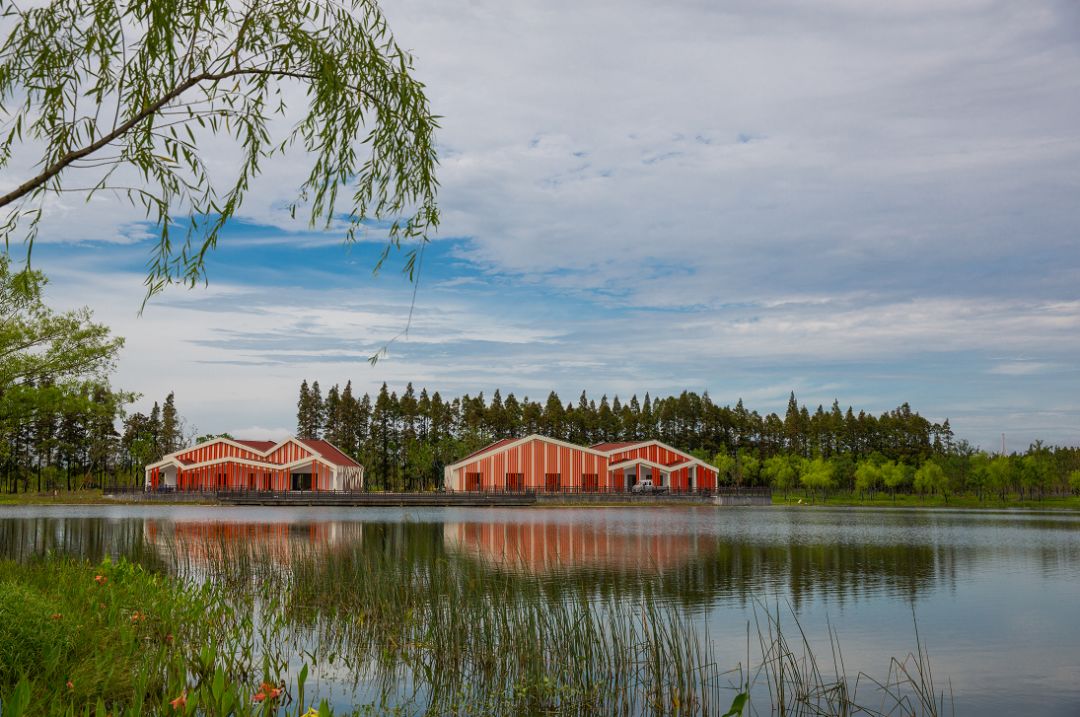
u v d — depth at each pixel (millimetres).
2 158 5543
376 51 5738
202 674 8039
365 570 14492
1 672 6914
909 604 15906
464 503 58375
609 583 17578
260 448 67812
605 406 115125
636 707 8664
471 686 9164
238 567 17688
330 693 8727
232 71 5477
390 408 99250
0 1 5375
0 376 17953
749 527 37750
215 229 5711
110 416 19609
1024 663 11219
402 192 6074
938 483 79500
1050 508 70000
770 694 9375
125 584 12445
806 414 122625
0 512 45812
